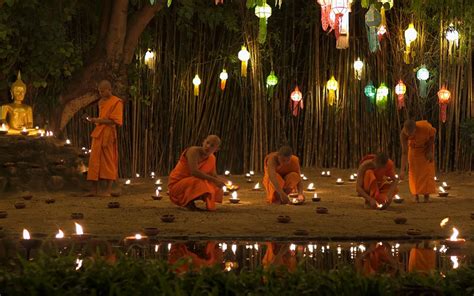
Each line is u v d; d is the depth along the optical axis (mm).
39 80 16953
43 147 14781
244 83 20859
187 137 20625
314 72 21031
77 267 5844
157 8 18250
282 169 13172
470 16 19609
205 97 20734
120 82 18109
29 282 5109
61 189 14641
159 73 20281
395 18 20625
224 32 20766
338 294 5016
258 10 12094
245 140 20922
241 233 9336
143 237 8453
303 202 12961
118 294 4926
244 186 17000
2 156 14359
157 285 5156
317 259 7551
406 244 8633
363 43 20656
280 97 21188
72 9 17406
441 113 18562
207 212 11664
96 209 11984
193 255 7723
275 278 5332
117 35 17875
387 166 12625
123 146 20172
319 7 20719
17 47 16703
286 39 21250
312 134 21078
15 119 15523
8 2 15000
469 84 20250
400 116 20797
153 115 20391
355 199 14062
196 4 19703
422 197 14594
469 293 5141
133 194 14906
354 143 20734
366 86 18828
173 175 12117
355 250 8141
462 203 13414
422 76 18328
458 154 20328
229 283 5168
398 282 5266
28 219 10633
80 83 17859
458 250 8172
